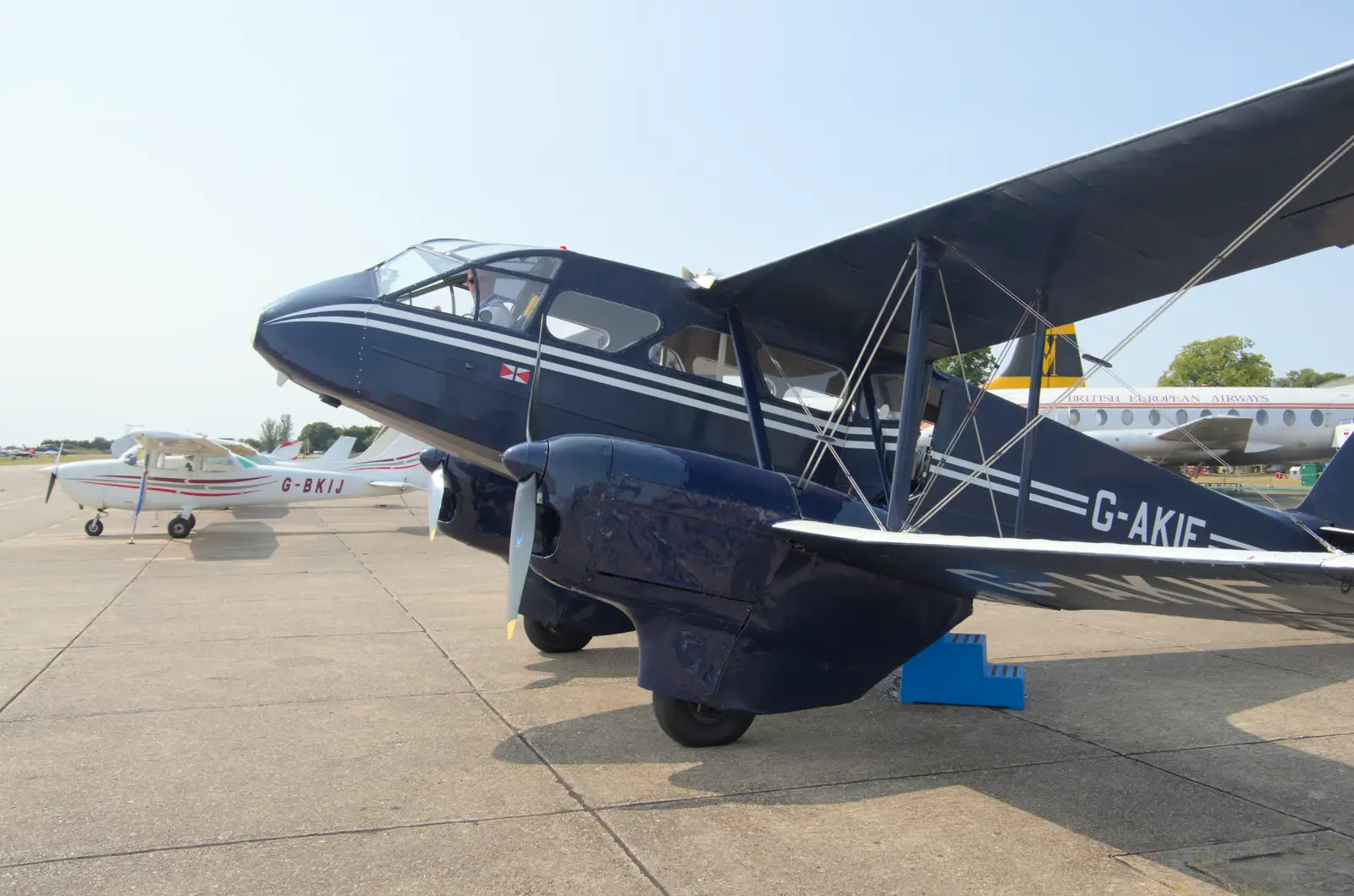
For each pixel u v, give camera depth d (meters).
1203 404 25.00
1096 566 3.41
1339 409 25.00
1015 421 6.90
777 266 5.75
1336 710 5.59
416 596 9.67
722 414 6.24
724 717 4.60
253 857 3.14
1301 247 5.16
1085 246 5.41
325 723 4.86
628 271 6.12
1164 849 3.41
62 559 13.13
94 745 4.38
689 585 4.24
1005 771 4.33
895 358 6.93
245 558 13.66
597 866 3.13
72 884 2.89
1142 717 5.36
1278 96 3.85
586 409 5.88
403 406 5.69
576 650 6.80
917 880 3.09
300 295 5.85
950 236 5.39
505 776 4.08
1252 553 2.94
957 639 5.75
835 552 4.32
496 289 5.89
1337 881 3.14
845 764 4.39
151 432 15.95
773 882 3.05
